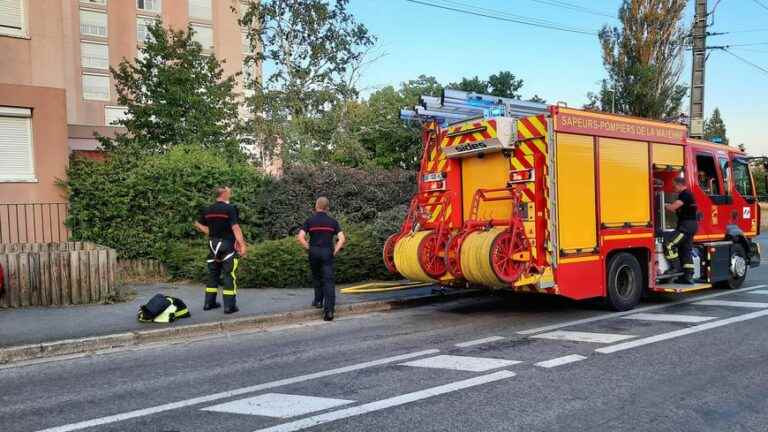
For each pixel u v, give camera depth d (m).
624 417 4.68
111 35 47.22
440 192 9.66
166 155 13.52
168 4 48.94
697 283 10.66
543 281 8.28
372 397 5.24
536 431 4.41
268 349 7.27
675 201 10.22
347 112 17.08
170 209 12.62
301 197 13.59
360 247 12.03
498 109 9.08
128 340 7.62
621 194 9.28
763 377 5.73
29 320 8.41
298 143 16.28
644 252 9.83
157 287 11.45
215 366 6.48
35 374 6.31
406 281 12.17
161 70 17.61
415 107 9.65
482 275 8.23
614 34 24.88
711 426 4.50
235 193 13.25
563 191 8.45
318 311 9.31
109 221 12.55
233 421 4.70
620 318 8.87
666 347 6.96
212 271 9.25
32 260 9.43
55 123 13.66
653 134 9.92
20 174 13.26
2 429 4.62
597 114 8.97
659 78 24.22
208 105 17.77
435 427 4.50
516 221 8.36
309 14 15.84
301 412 4.88
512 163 8.73
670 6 24.31
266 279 11.27
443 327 8.45
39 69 14.68
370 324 8.82
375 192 14.01
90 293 9.72
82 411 5.02
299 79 16.19
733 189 11.94
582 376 5.80
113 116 47.28
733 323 8.31
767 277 13.76
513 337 7.66
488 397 5.19
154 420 4.76
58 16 14.98
